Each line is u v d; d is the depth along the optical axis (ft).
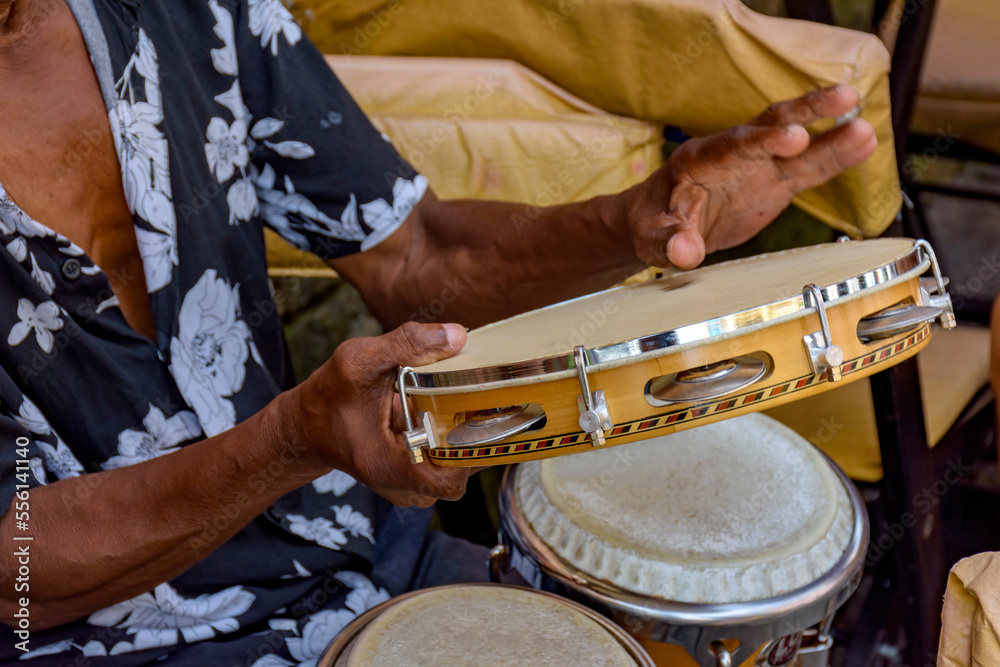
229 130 3.18
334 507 3.24
